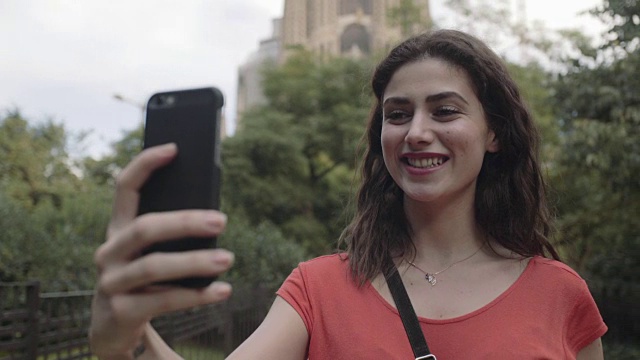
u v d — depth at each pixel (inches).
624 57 325.7
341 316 58.2
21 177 814.5
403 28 900.0
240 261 472.7
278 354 56.2
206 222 28.6
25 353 152.9
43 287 279.6
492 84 63.7
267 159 840.3
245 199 806.5
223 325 325.1
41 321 161.0
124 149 1054.4
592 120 342.0
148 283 29.0
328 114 916.0
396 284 59.7
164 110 33.4
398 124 62.3
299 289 60.2
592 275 416.8
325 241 852.0
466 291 59.9
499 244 66.2
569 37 571.2
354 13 2522.1
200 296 29.4
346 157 882.8
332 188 883.4
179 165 32.4
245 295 385.7
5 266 271.1
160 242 29.0
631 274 410.6
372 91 72.3
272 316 58.9
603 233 418.0
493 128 66.6
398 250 64.0
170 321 224.8
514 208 67.8
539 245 67.8
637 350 359.3
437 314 58.2
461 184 61.1
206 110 32.9
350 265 61.5
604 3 315.6
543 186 70.6
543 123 505.0
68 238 327.9
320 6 2484.0
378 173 70.2
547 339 56.9
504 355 54.7
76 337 185.2
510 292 59.1
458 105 60.6
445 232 63.6
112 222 31.1
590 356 62.4
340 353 56.7
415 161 60.4
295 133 881.5
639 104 324.2
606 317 406.0
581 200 402.3
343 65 942.4
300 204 868.0
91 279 308.5
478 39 64.9
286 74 1027.9
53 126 914.1
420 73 60.9
